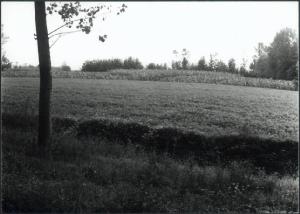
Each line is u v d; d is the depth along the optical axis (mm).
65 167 15953
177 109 32531
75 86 43094
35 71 52750
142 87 44938
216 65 62781
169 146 24062
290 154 23391
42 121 18609
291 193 15836
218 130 26062
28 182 13117
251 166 21969
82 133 25641
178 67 65312
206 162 22297
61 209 11578
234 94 41844
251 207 13578
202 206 13000
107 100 34938
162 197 13367
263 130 26766
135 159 19516
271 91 45281
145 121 27359
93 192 12953
